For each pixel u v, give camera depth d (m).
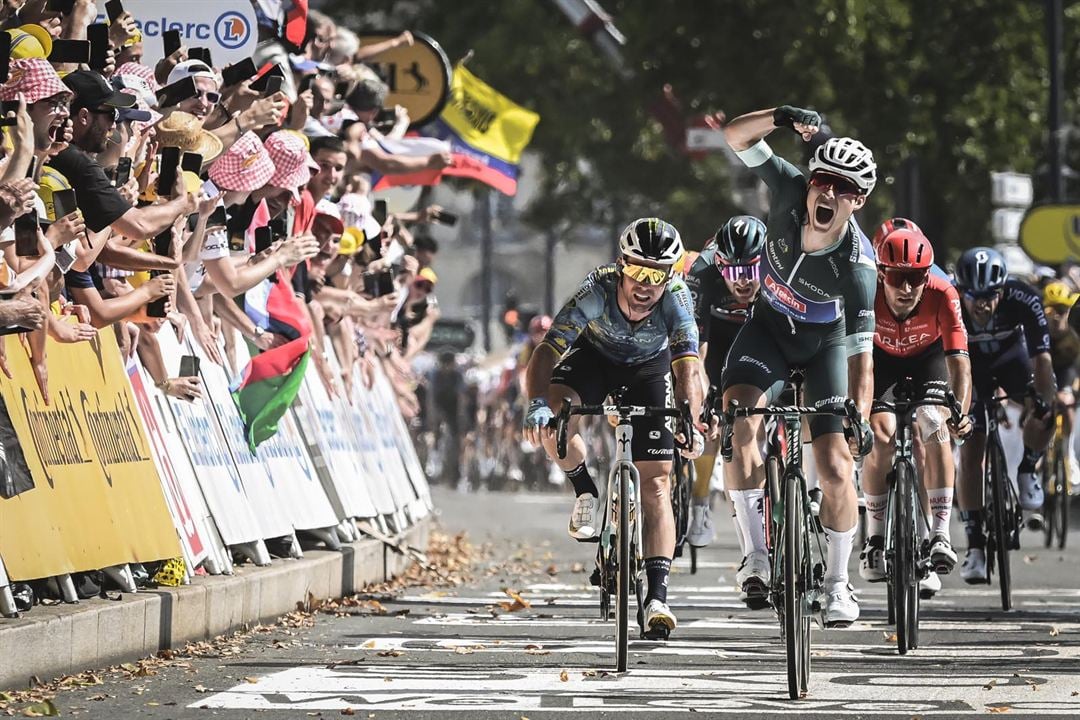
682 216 70.31
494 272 160.00
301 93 26.45
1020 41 55.06
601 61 61.97
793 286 18.58
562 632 21.08
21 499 16.53
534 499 56.47
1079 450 40.47
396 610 23.36
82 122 18.72
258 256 23.52
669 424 18.69
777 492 18.28
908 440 20.03
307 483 25.56
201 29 25.28
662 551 18.45
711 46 54.50
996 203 53.00
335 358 30.00
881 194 62.69
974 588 27.12
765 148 18.50
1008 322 27.66
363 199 30.52
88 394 18.59
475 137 43.41
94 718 14.52
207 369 22.69
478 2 63.16
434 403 63.78
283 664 17.84
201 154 21.23
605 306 18.50
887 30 53.59
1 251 16.92
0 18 18.62
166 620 18.44
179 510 20.30
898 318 22.11
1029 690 16.66
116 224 19.05
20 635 15.50
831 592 18.53
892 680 17.28
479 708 15.29
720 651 19.47
